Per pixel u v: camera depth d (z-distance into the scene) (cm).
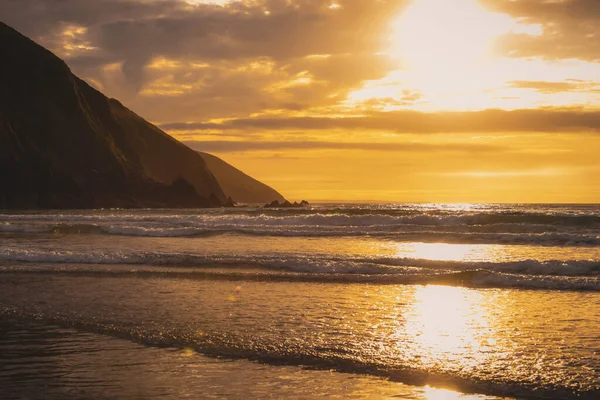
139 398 672
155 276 1527
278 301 1214
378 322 1023
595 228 2972
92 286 1388
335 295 1278
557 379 721
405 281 1446
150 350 869
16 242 2448
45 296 1271
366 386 709
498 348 855
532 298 1237
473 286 1378
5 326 1020
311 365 791
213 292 1315
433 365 782
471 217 3338
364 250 2164
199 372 767
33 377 750
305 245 2330
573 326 987
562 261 1630
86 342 915
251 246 2291
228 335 940
